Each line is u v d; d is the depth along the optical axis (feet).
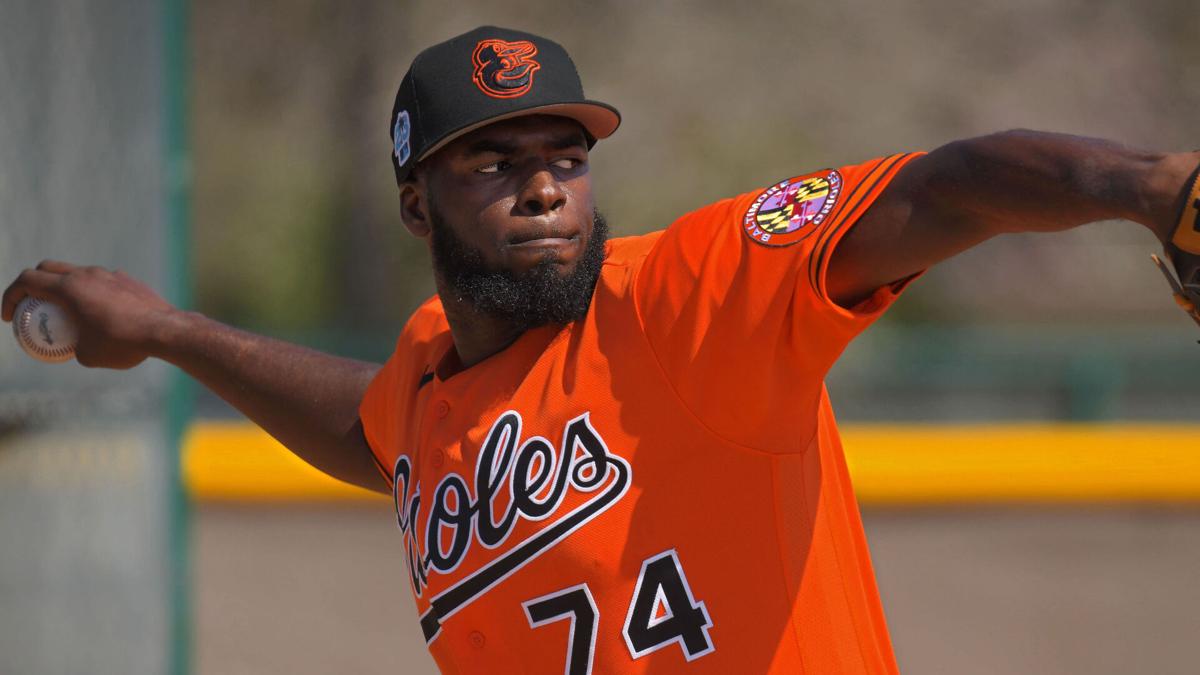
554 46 31.83
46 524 48.21
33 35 47.32
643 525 28.96
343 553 115.65
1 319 41.98
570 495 29.22
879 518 124.77
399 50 275.80
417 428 33.96
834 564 31.35
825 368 28.66
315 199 258.78
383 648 95.91
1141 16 280.72
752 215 28.81
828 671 30.35
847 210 27.07
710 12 277.85
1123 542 117.70
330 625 99.66
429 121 31.04
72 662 49.70
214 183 261.65
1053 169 24.86
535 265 30.32
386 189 264.11
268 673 90.89
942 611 103.30
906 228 26.71
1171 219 23.68
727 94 269.03
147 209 54.70
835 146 265.54
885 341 150.92
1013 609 103.55
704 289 28.50
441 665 33.17
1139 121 273.33
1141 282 261.44
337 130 270.46
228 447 127.65
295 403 39.06
